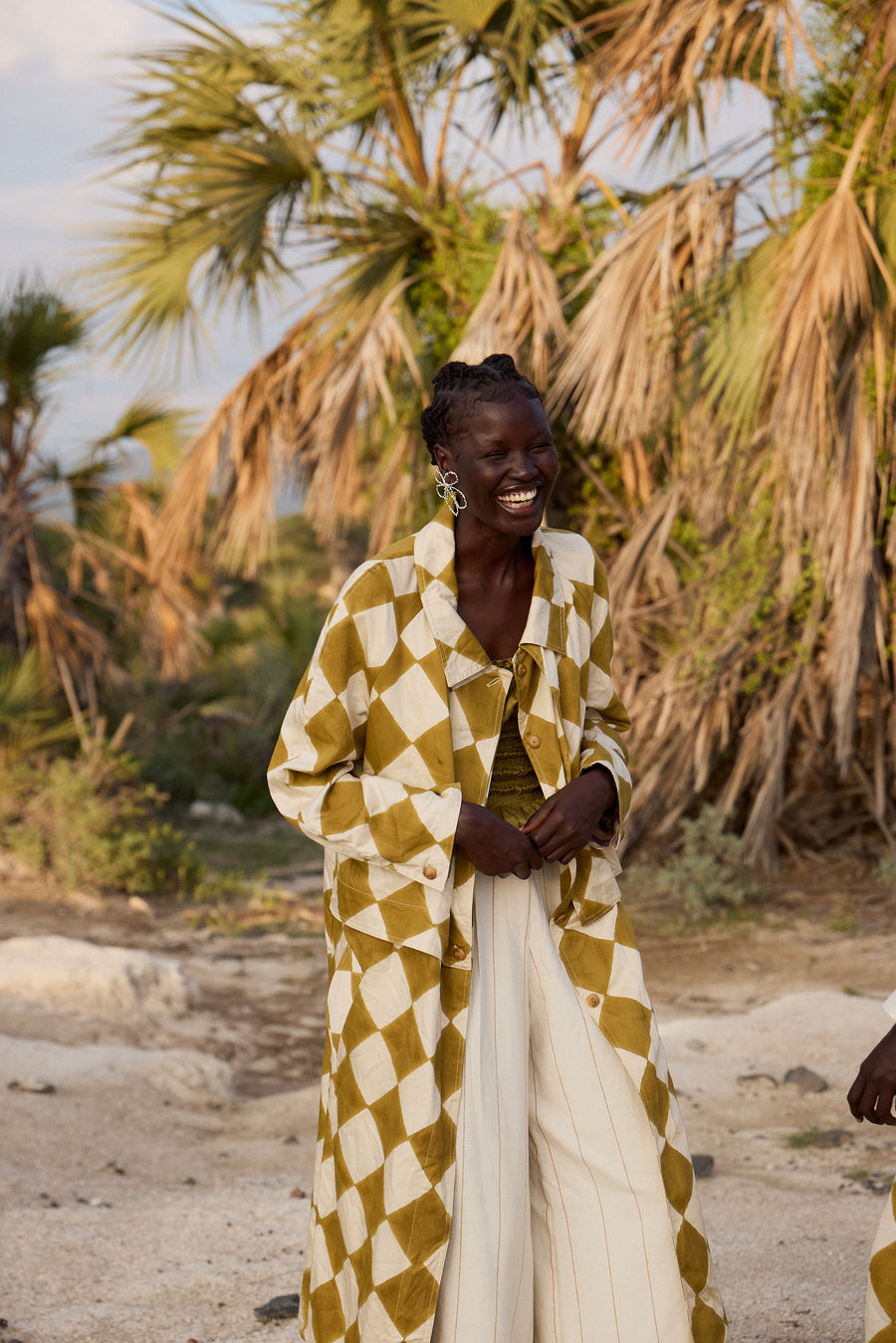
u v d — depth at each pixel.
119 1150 4.29
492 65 9.06
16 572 11.66
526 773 1.92
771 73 7.64
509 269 8.23
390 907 1.80
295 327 9.95
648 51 6.89
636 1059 1.82
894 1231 1.70
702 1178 3.60
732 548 8.01
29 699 10.53
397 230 9.48
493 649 1.91
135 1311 2.64
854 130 7.02
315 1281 1.86
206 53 8.95
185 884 9.77
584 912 1.90
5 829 9.48
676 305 7.35
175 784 13.82
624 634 8.60
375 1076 1.77
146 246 9.41
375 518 9.70
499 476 1.79
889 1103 1.69
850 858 8.25
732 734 8.46
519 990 1.84
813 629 7.68
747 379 7.15
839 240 6.49
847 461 7.04
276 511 10.20
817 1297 2.50
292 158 9.14
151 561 11.02
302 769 1.81
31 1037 5.48
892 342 6.89
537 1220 1.86
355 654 1.84
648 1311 1.77
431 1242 1.70
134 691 13.46
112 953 6.50
